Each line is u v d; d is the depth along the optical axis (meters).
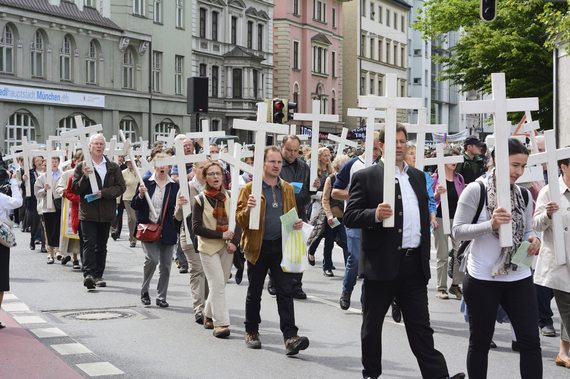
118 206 20.05
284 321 8.59
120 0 51.09
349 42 85.00
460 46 35.97
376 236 6.69
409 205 6.73
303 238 8.52
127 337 9.43
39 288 13.12
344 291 11.38
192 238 9.57
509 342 9.42
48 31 45.34
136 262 16.83
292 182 11.79
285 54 72.12
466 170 12.51
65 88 46.44
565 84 27.92
